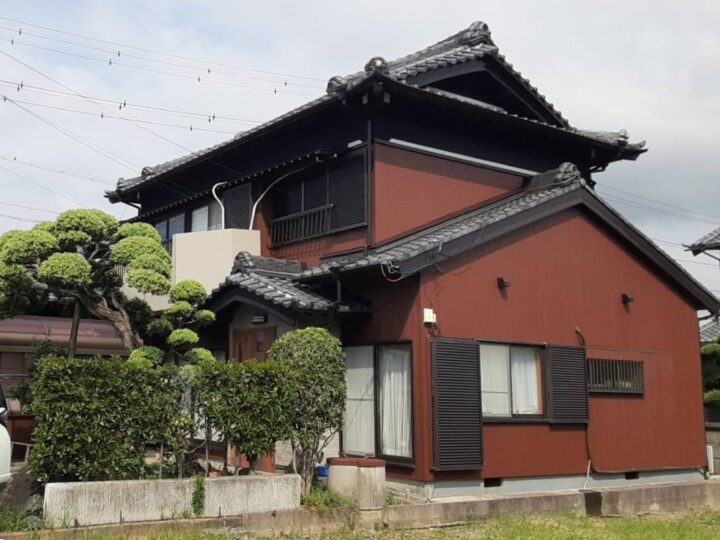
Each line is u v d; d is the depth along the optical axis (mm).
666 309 14477
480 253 11578
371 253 11875
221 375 9148
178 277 14922
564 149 15742
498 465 11227
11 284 10633
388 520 9578
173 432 8719
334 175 13547
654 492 12516
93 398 8164
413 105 13016
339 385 9969
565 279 12758
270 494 9000
